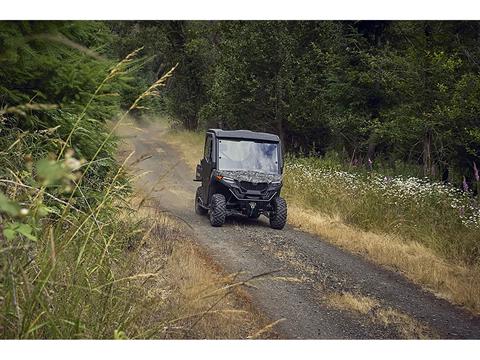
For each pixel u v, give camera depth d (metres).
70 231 3.49
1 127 4.71
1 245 2.84
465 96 14.80
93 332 3.30
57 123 5.35
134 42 33.72
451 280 7.75
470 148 15.45
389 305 6.65
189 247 7.99
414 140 18.06
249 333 5.06
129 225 4.95
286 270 7.73
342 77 22.47
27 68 4.65
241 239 9.52
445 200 11.38
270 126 23.89
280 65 22.67
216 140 11.66
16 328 2.87
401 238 10.44
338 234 10.32
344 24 22.89
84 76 5.21
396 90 19.08
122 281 3.74
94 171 5.70
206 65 35.34
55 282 3.06
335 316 6.06
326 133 23.69
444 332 5.86
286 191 14.50
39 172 1.87
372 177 13.95
